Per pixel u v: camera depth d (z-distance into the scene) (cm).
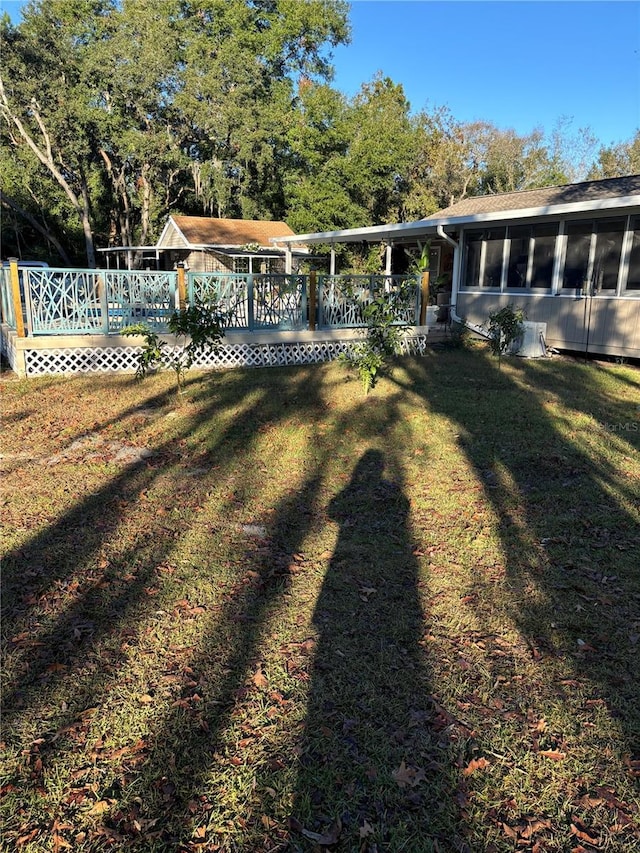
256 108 2978
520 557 367
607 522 412
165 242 2705
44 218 3356
